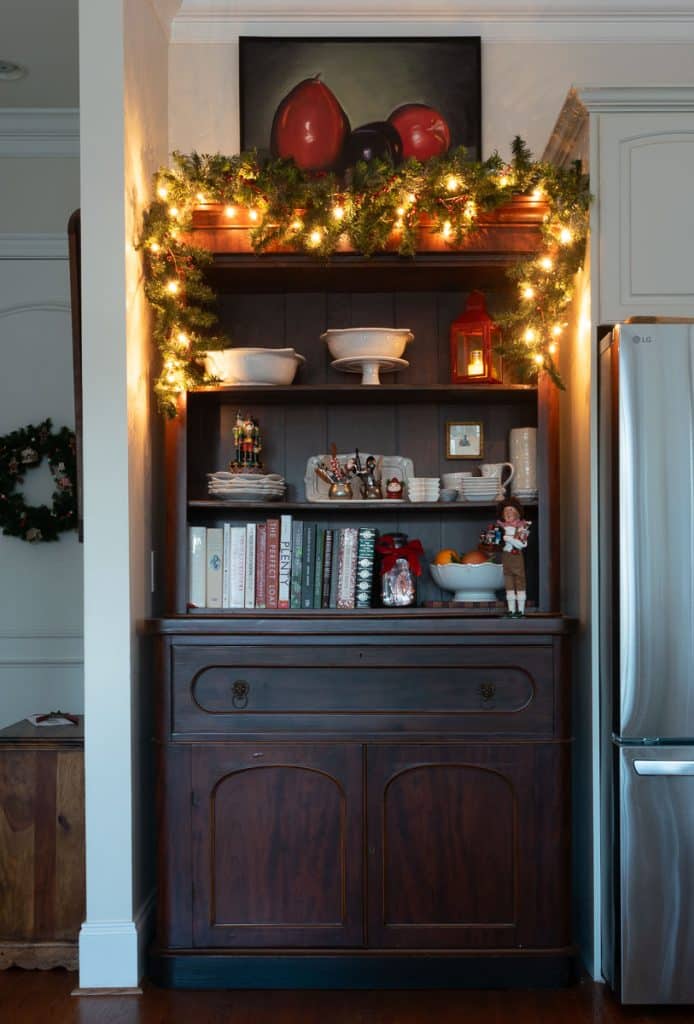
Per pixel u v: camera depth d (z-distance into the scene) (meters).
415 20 3.73
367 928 3.06
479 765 3.07
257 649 3.10
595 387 3.11
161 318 3.21
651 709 2.88
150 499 3.37
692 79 3.73
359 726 3.08
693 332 2.90
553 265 3.15
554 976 3.05
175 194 3.20
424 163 3.47
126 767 3.05
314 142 3.72
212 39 3.74
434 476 3.63
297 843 3.08
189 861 3.08
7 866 3.19
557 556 3.27
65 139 4.44
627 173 3.10
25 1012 2.89
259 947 3.07
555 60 3.74
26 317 4.47
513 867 3.07
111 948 3.03
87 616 3.05
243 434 3.45
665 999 2.88
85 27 3.06
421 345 3.65
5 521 4.36
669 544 2.88
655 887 2.88
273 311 3.67
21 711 4.40
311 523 3.41
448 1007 2.94
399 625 3.07
